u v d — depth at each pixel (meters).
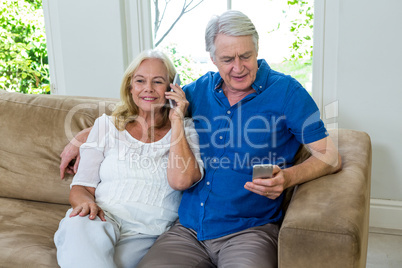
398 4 2.19
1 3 2.97
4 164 1.96
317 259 1.20
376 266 2.12
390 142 2.37
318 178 1.50
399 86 2.28
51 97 2.04
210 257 1.53
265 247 1.42
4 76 3.12
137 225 1.62
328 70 2.40
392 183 2.42
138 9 2.68
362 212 1.29
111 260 1.44
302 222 1.22
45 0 2.85
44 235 1.66
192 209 1.60
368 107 2.36
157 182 1.64
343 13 2.27
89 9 2.71
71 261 1.40
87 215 1.53
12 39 3.04
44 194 1.92
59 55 2.94
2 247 1.56
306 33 2.47
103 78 2.80
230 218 1.53
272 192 1.42
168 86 1.68
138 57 1.66
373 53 2.28
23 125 1.95
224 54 1.49
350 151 1.70
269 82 1.58
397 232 2.44
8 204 1.91
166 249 1.49
